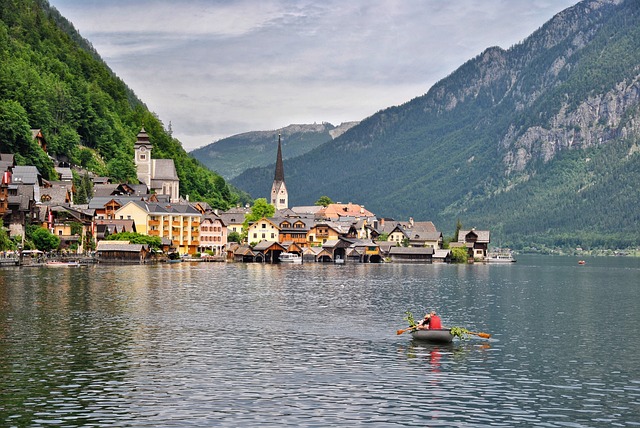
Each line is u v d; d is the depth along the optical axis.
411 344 87.81
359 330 97.88
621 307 132.50
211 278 188.38
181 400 62.12
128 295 135.88
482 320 112.12
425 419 58.31
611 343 91.00
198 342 87.00
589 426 57.41
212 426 55.88
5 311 109.25
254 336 91.88
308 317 110.25
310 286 168.62
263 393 64.50
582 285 196.00
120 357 77.81
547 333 99.00
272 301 132.00
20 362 74.75
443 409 60.91
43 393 63.59
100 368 72.62
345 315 113.25
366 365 75.88
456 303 135.75
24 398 62.16
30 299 124.12
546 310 126.56
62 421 56.59
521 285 190.62
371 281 191.12
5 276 169.12
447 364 77.06
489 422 57.94
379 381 69.31
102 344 84.69
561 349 86.50
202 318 106.94
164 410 59.38
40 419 57.00
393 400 63.09
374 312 117.81
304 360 77.75
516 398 64.44
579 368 76.12
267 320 106.19
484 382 69.69
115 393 63.88
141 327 97.25
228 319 106.44
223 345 85.38
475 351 84.31
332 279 196.38
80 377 69.00
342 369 73.88
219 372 71.75
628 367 76.69
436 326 90.69
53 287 145.25
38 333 90.94
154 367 73.38
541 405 62.50
